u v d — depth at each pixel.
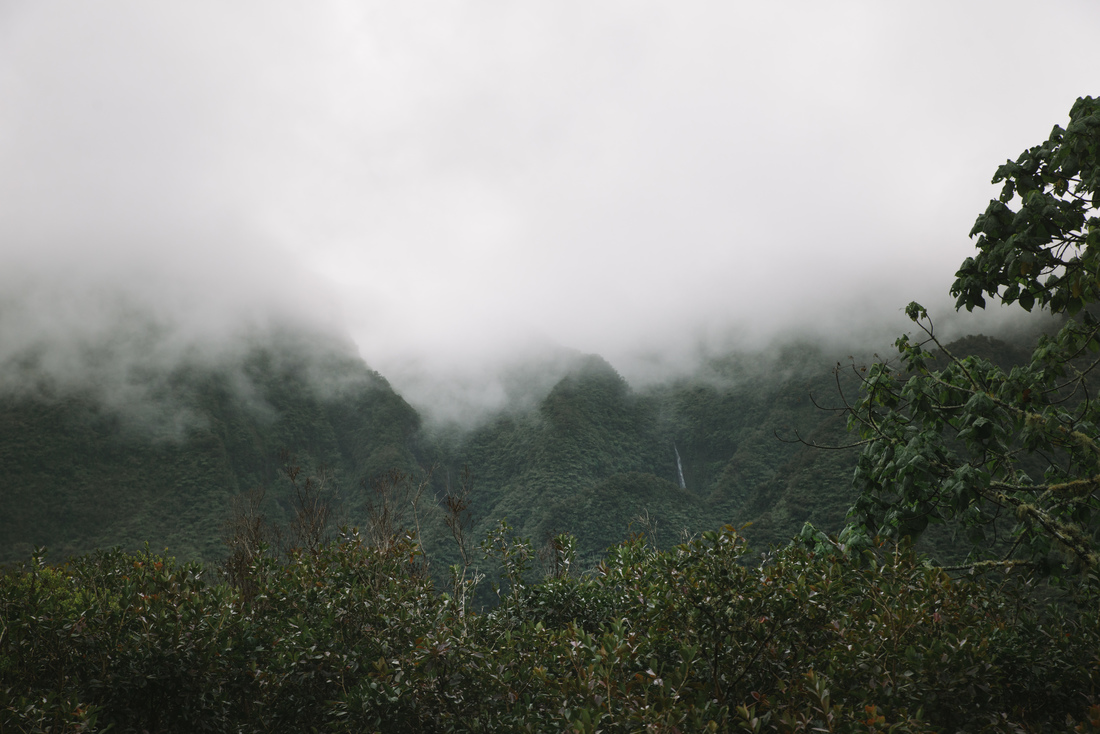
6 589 4.80
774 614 3.35
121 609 4.48
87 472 80.00
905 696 2.80
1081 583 3.96
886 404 4.84
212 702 4.06
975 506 4.12
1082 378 4.59
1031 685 3.34
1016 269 3.92
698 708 2.64
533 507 94.94
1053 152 4.20
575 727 2.47
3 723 3.23
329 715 3.93
